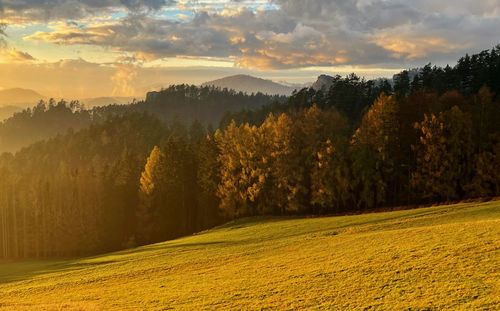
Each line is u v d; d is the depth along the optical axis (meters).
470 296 18.34
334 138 76.81
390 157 69.38
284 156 73.94
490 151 67.12
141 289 29.02
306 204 74.94
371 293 21.08
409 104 74.81
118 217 91.31
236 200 75.94
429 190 66.50
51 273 45.59
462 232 29.22
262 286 25.39
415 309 18.17
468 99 81.62
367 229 41.47
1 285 40.66
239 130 78.94
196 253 43.44
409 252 26.84
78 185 100.31
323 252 32.50
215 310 21.72
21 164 178.00
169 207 84.31
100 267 43.84
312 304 20.89
